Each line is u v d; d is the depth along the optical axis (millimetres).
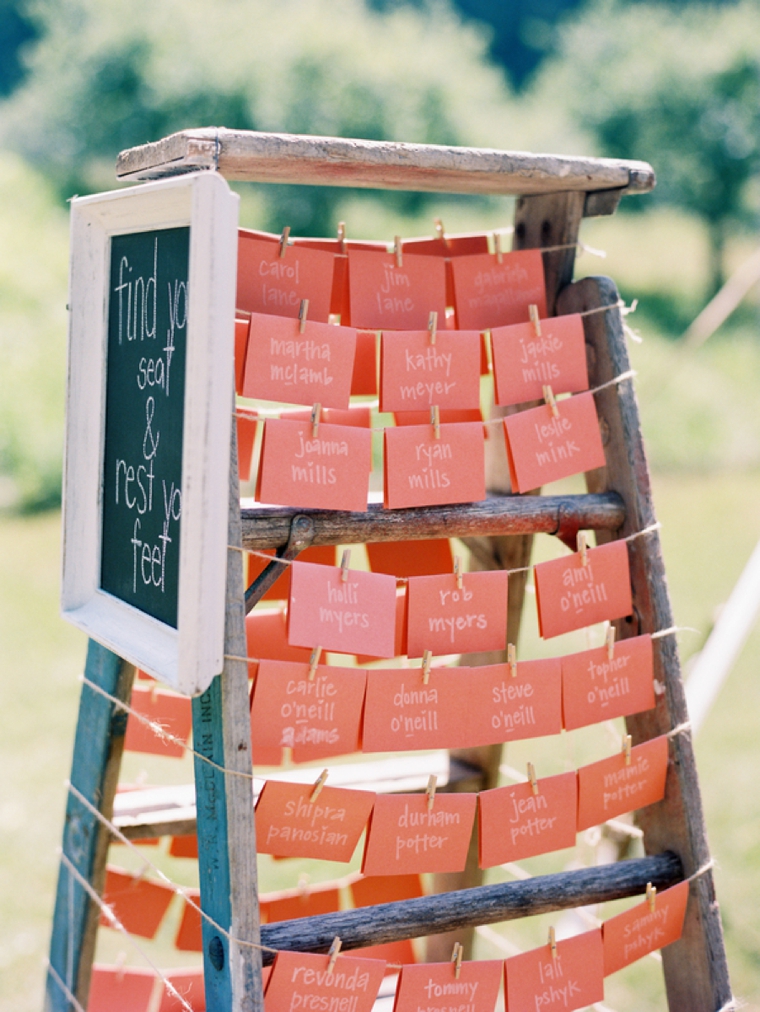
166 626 1403
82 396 1612
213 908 1479
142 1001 2043
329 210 13078
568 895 1714
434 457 1634
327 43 14281
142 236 1488
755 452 9891
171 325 1401
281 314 1583
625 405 1827
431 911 1616
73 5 15516
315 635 1502
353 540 1615
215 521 1268
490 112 16969
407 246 1822
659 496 8789
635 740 1896
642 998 2992
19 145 15047
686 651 4355
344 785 2072
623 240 19906
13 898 3420
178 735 2027
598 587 1759
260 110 13852
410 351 1629
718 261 17203
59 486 8141
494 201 15664
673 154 17266
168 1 14648
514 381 1730
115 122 14508
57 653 5602
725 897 3443
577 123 17984
